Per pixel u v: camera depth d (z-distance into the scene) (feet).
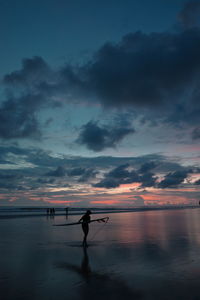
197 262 23.88
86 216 35.37
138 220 77.30
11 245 34.71
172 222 68.64
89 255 27.68
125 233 46.52
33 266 23.18
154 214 112.78
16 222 76.95
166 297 15.44
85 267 22.65
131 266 22.72
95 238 40.73
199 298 15.26
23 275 20.39
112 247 32.35
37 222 76.48
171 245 33.22
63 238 41.55
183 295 15.74
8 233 48.70
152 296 15.62
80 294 16.10
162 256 26.61
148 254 27.66
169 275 19.85
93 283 18.22
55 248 32.27
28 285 17.90
